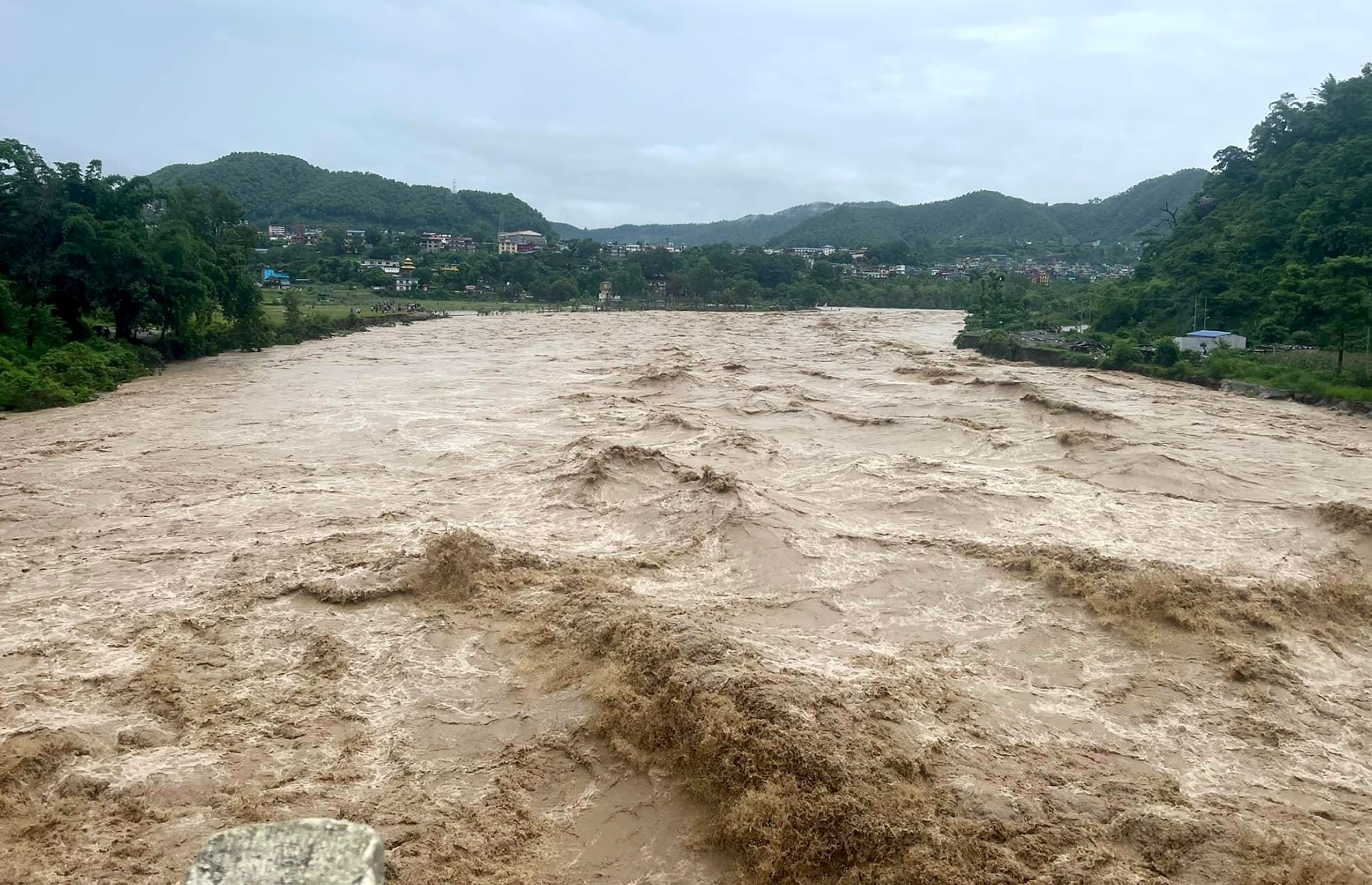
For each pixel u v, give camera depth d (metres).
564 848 9.36
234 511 21.73
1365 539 19.61
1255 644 14.32
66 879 8.62
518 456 27.48
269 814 9.65
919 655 13.91
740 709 10.72
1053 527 20.47
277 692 12.66
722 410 36.31
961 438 30.48
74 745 10.88
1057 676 13.41
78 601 16.02
